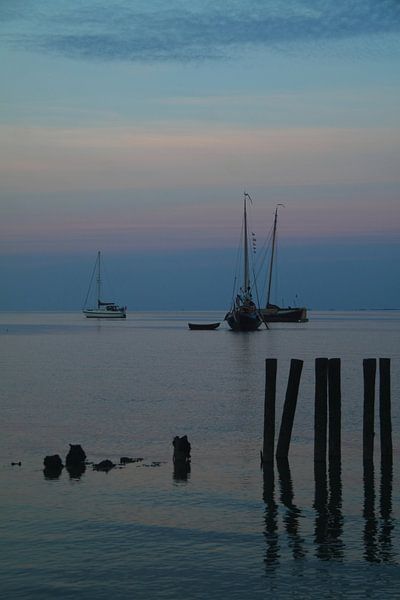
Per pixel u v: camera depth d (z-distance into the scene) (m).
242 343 117.56
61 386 55.91
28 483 25.95
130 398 48.44
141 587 17.42
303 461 28.94
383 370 27.64
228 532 20.92
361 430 35.41
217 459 29.55
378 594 17.06
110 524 21.55
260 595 17.02
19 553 19.36
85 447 32.22
